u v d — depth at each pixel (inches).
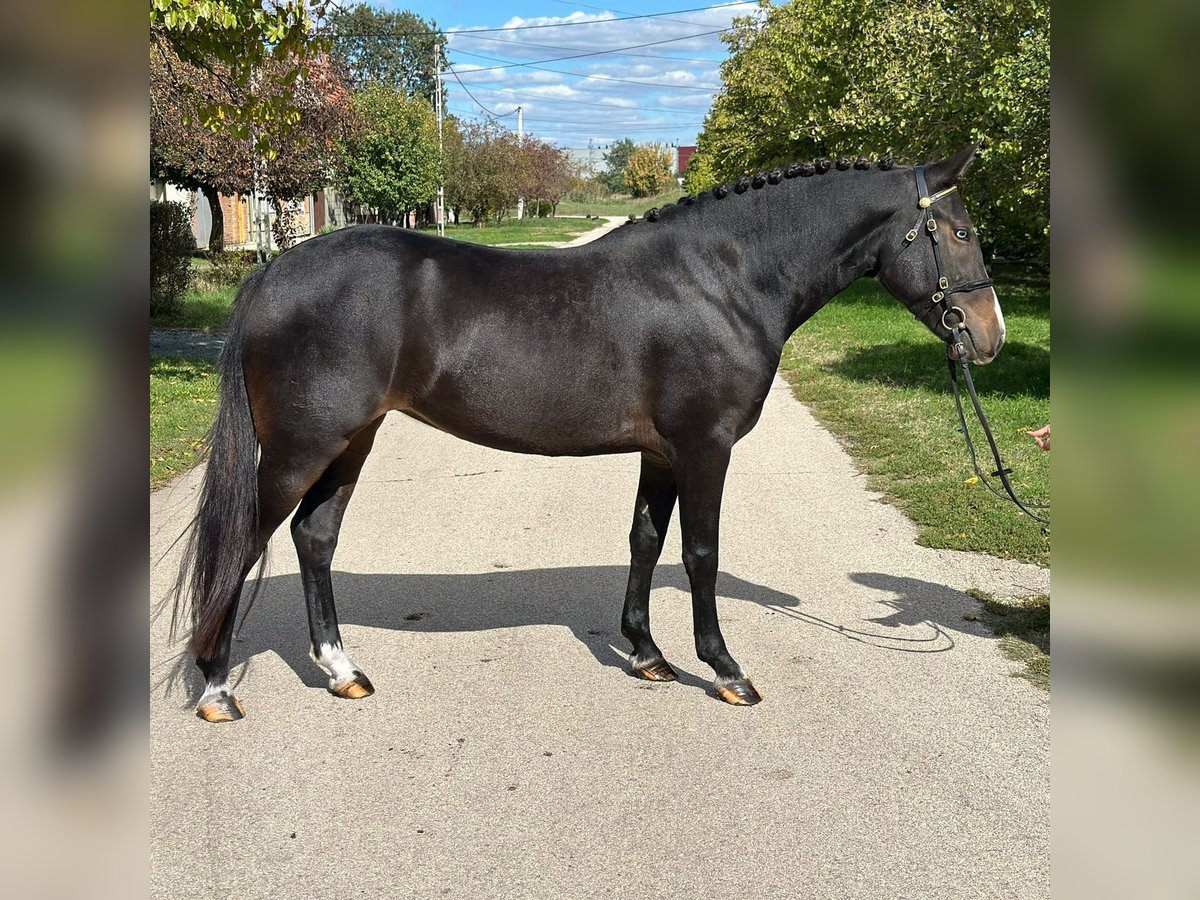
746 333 139.3
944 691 149.6
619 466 304.3
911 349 516.1
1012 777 125.3
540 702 146.6
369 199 1213.1
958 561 210.2
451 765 128.1
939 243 141.1
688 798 120.5
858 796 120.9
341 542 224.5
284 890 102.3
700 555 142.5
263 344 131.3
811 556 214.5
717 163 970.7
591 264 140.1
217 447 132.4
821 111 729.0
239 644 167.3
